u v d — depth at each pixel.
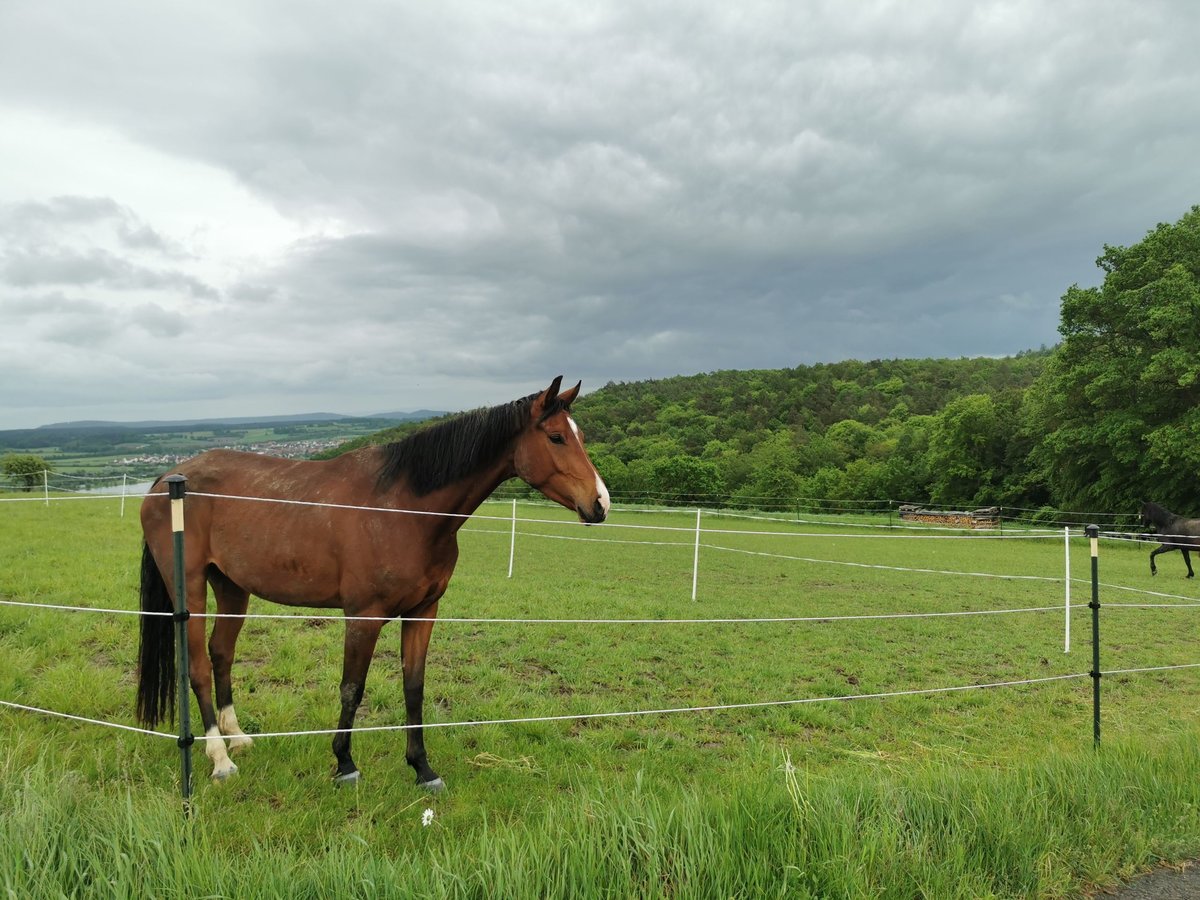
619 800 2.87
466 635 7.51
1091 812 3.27
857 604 11.88
